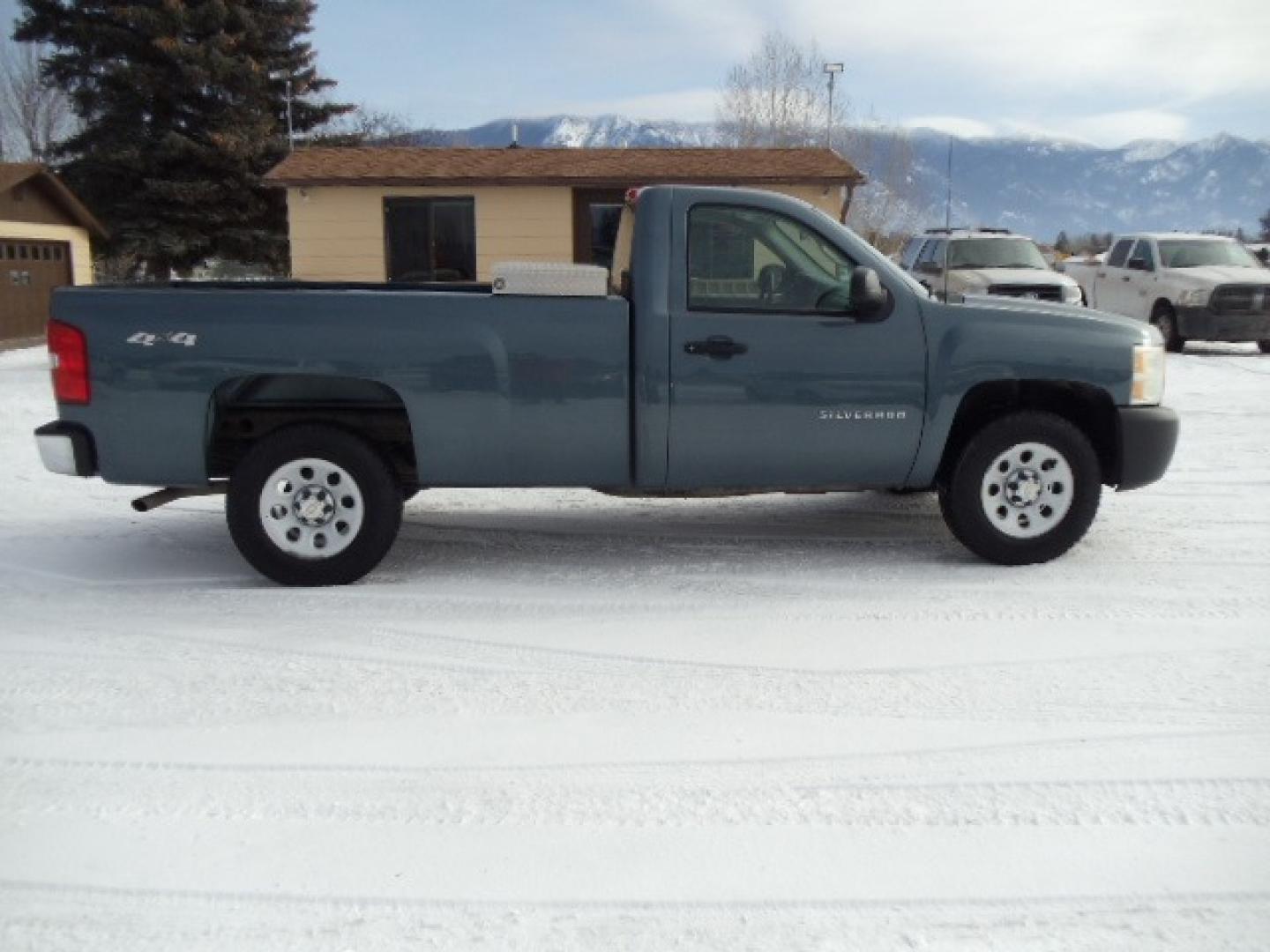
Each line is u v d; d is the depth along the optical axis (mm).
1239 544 6379
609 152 18203
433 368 5438
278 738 3869
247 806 3396
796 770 3607
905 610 5211
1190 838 3186
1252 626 4945
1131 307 19109
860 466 5738
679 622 5070
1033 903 2883
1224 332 17156
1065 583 5621
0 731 3932
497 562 6148
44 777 3584
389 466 5633
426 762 3680
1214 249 18734
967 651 4668
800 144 34688
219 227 31312
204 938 2758
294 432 5523
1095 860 3074
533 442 5559
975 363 5633
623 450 5625
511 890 2947
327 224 17219
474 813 3346
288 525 5590
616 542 6578
